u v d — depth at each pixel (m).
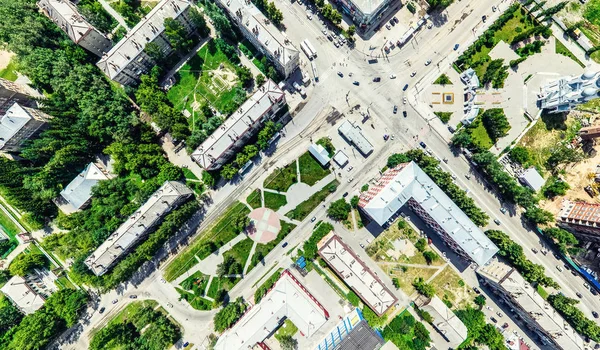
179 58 117.31
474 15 114.56
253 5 106.81
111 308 116.25
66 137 109.50
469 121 112.12
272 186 115.25
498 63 107.06
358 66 115.62
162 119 109.00
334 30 116.06
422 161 107.44
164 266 115.75
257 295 112.50
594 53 111.94
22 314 113.25
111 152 112.12
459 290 112.50
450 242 107.38
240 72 111.44
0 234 117.25
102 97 110.25
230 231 115.06
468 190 112.94
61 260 117.31
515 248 104.81
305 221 114.50
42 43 111.69
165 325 111.25
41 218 114.62
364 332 98.25
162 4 106.50
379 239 113.81
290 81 116.00
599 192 108.62
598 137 108.06
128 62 106.50
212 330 114.44
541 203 111.25
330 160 114.38
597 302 109.19
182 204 113.12
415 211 111.75
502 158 112.00
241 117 104.06
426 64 114.81
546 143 111.62
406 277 113.06
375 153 114.56
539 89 112.75
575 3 113.56
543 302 102.00
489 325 109.06
